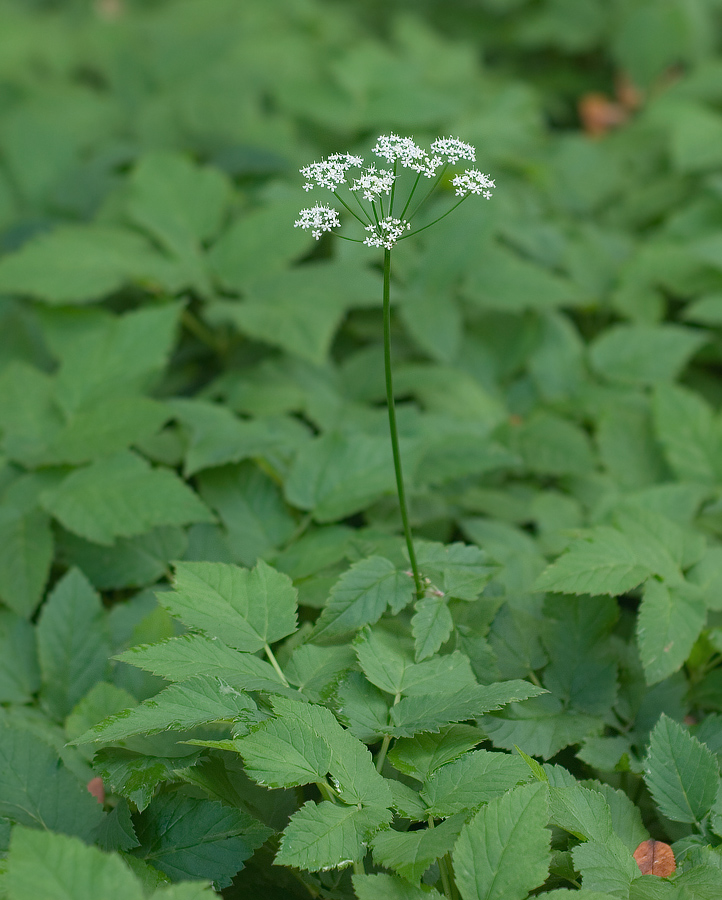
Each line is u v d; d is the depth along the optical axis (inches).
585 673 35.4
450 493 41.3
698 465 41.4
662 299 51.2
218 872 32.1
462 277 49.4
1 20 79.4
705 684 36.0
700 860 32.1
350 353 49.4
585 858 31.6
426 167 32.4
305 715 32.1
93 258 44.1
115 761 32.8
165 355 41.2
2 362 46.5
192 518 37.7
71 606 36.4
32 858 29.8
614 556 35.5
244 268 46.2
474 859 30.8
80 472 38.6
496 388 48.0
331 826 31.1
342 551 37.4
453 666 33.8
